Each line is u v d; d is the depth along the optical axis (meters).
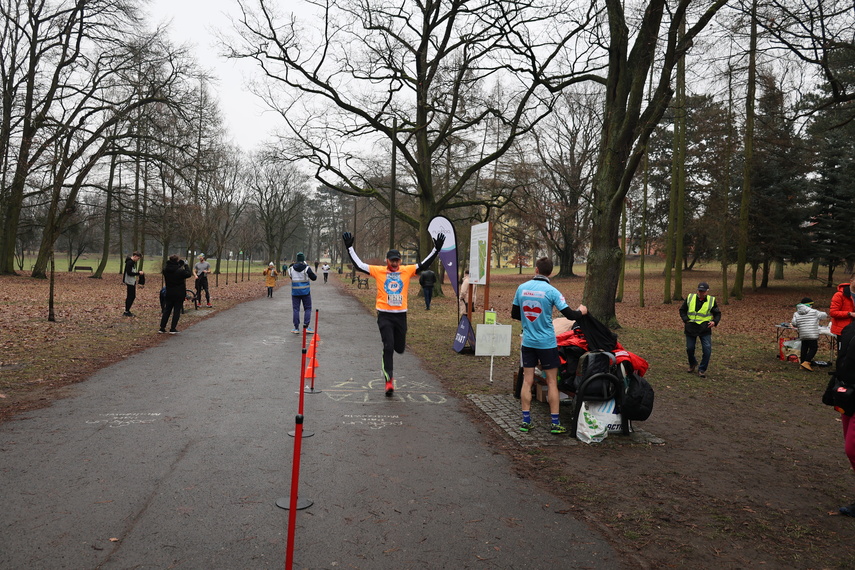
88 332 12.05
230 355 10.08
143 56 26.78
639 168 27.89
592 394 5.53
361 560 3.10
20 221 40.00
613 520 3.75
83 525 3.39
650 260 64.25
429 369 9.46
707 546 3.41
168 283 12.63
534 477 4.52
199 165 29.20
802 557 3.30
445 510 3.81
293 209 69.94
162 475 4.24
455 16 21.75
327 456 4.83
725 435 6.02
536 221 32.59
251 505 3.76
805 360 10.74
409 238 44.69
